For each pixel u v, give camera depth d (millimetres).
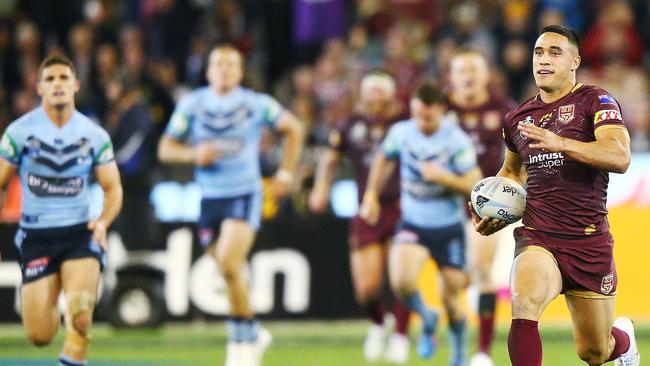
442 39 62156
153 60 61281
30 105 56562
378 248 40406
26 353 40531
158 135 51219
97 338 44281
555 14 60531
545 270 23406
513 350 22953
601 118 23281
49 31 63062
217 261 35781
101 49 57094
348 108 54000
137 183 47312
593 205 23797
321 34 62844
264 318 47500
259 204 36656
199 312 47094
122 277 46312
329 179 42438
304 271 47688
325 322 47781
